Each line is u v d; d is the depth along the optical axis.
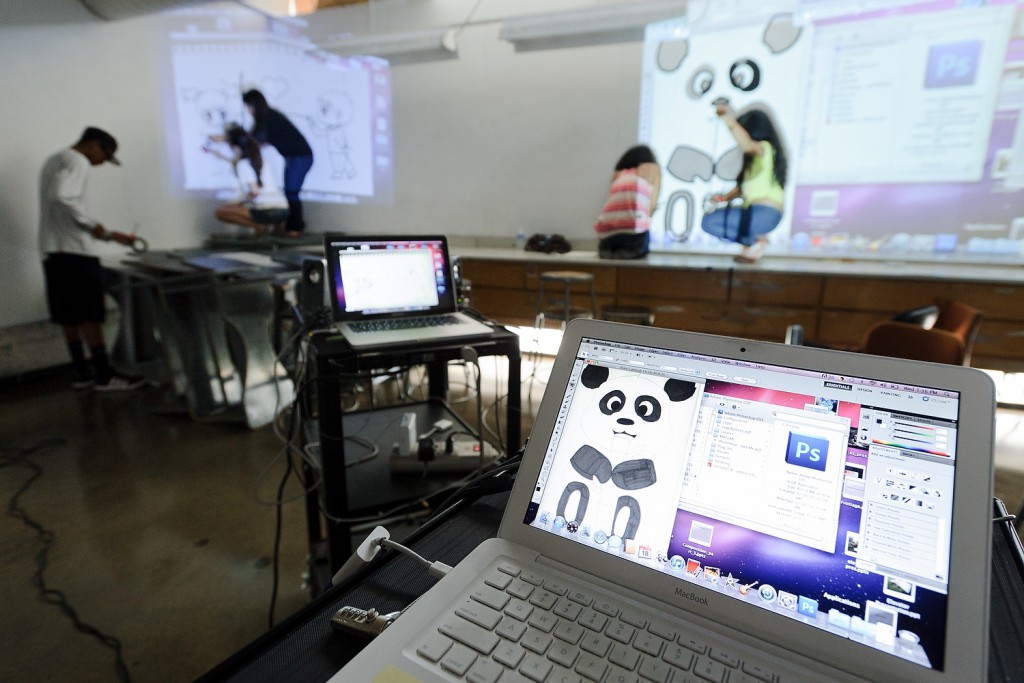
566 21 4.12
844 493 0.51
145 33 4.46
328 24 5.05
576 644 0.47
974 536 0.45
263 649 0.53
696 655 0.46
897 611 0.46
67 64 4.04
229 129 5.09
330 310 1.73
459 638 0.48
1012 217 3.31
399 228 5.27
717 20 3.81
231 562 1.97
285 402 3.24
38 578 1.88
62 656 1.54
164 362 3.31
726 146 3.98
